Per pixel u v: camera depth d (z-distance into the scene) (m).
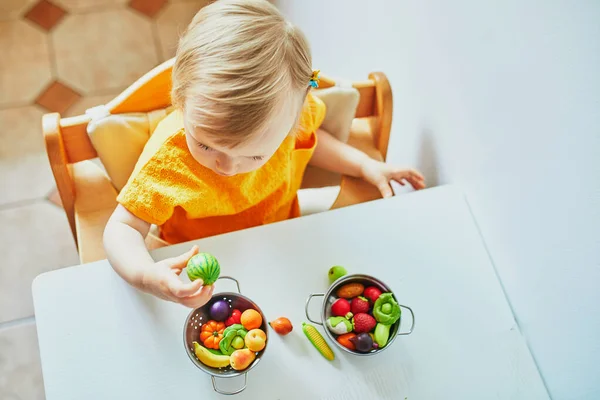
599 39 0.53
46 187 1.47
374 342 0.64
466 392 0.68
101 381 0.63
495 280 0.76
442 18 0.80
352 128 1.01
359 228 0.77
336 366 0.67
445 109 0.86
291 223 0.76
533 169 0.67
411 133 1.01
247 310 0.64
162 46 1.70
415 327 0.71
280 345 0.67
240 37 0.60
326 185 1.06
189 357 0.63
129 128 0.81
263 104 0.59
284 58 0.62
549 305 0.69
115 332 0.66
